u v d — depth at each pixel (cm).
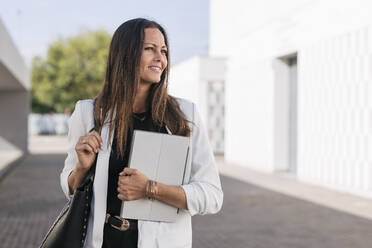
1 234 598
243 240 564
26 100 2112
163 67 177
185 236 171
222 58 1973
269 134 1280
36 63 3444
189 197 164
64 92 3381
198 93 1969
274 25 1240
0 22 1005
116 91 172
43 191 973
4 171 1305
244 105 1475
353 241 551
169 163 165
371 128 842
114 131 174
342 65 927
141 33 173
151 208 163
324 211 732
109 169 172
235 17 1639
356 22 880
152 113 175
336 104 950
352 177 903
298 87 1104
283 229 617
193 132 179
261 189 972
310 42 1051
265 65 1303
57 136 3891
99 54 3391
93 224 165
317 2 1019
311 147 1051
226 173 1280
